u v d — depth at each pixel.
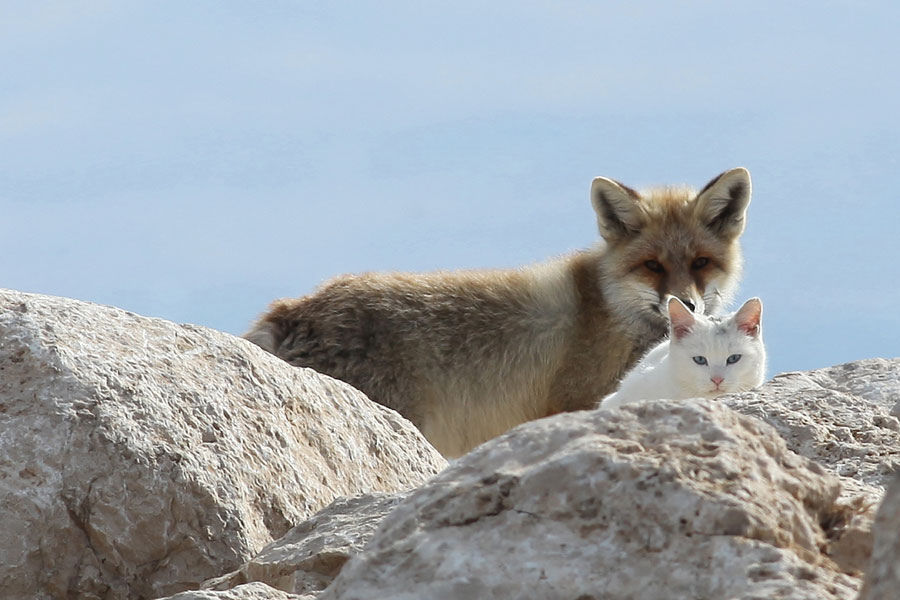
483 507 8.81
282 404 17.64
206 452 15.98
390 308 30.62
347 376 29.94
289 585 12.80
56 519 14.89
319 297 31.02
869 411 15.52
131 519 15.10
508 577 8.29
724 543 8.23
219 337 17.94
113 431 15.44
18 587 14.61
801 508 8.90
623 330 31.91
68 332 16.53
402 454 19.17
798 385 17.02
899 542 6.27
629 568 8.23
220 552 15.37
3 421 15.41
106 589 14.93
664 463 8.71
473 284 31.69
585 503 8.63
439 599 8.21
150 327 17.48
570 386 31.81
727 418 9.47
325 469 17.58
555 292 32.19
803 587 7.84
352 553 12.59
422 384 30.50
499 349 31.23
